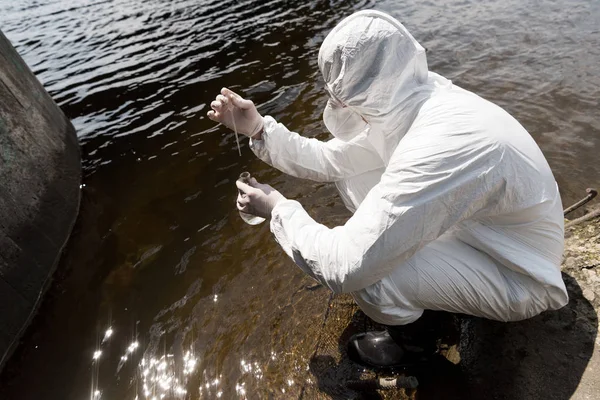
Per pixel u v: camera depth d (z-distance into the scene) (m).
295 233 1.60
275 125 2.07
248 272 2.69
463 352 1.90
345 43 1.39
